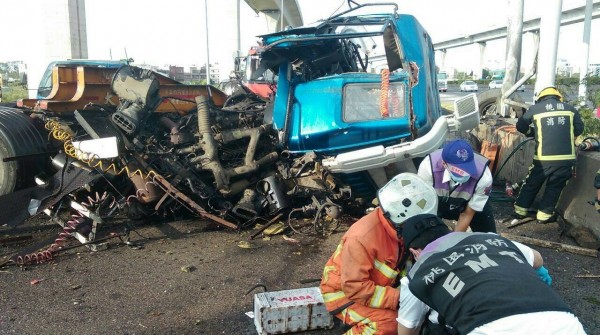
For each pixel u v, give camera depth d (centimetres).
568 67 2612
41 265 462
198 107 573
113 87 559
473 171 352
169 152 566
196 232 566
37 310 372
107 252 498
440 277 199
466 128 502
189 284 421
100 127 539
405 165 513
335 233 557
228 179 559
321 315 337
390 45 557
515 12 1195
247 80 1186
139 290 409
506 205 703
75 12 2608
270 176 574
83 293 402
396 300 260
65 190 529
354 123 520
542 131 576
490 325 180
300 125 547
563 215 597
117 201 554
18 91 2905
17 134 569
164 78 769
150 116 585
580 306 387
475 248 204
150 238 543
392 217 254
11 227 544
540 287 188
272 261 476
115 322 355
